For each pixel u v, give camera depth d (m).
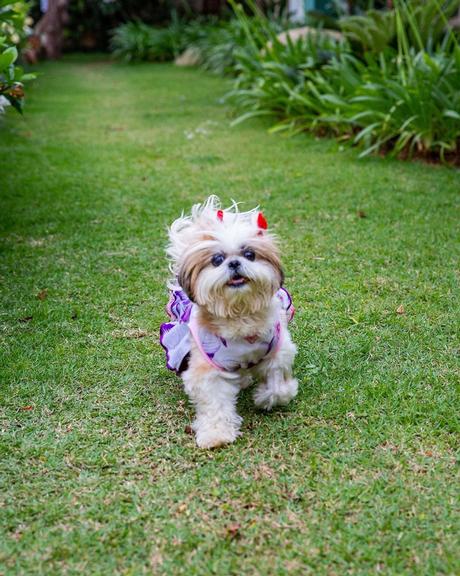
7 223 2.34
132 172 2.95
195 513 1.23
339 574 1.12
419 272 1.97
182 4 8.92
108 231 2.28
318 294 1.87
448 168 2.87
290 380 1.44
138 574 1.13
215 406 1.39
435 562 1.13
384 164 2.95
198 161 3.11
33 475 1.31
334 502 1.24
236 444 1.37
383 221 2.30
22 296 1.89
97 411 1.46
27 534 1.20
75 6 9.30
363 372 1.56
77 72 6.93
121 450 1.36
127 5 9.27
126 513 1.23
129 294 1.90
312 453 1.34
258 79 3.91
